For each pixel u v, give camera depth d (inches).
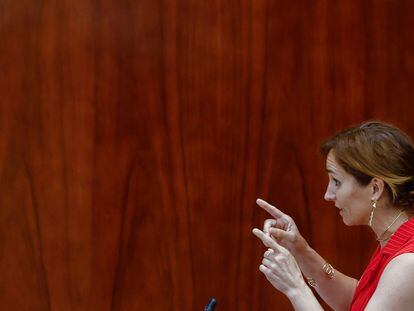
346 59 366.0
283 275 225.8
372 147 221.8
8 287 353.7
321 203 368.2
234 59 358.6
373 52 368.2
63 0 348.2
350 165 223.5
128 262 359.3
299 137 364.8
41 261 354.6
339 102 366.6
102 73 352.2
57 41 349.4
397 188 220.1
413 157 221.9
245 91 360.2
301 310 221.3
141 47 353.1
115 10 351.3
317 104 365.1
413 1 369.4
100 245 357.4
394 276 210.7
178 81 355.9
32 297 354.9
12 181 351.6
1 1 345.1
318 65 364.2
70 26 349.7
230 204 362.6
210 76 357.7
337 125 366.6
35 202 353.1
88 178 354.6
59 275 355.9
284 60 362.0
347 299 267.0
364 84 367.9
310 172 366.0
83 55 350.6
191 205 360.2
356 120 368.2
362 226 373.4
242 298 365.4
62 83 350.9
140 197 357.7
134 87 354.0
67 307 357.1
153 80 354.6
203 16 355.6
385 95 370.0
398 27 369.1
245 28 358.6
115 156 355.3
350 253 373.4
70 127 352.8
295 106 363.9
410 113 372.2
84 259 356.8
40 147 351.9
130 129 355.3
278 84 362.3
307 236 368.5
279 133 363.6
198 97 357.7
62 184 353.7
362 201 225.0
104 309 358.6
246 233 363.9
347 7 365.1
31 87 349.7
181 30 354.3
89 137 353.4
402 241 218.8
